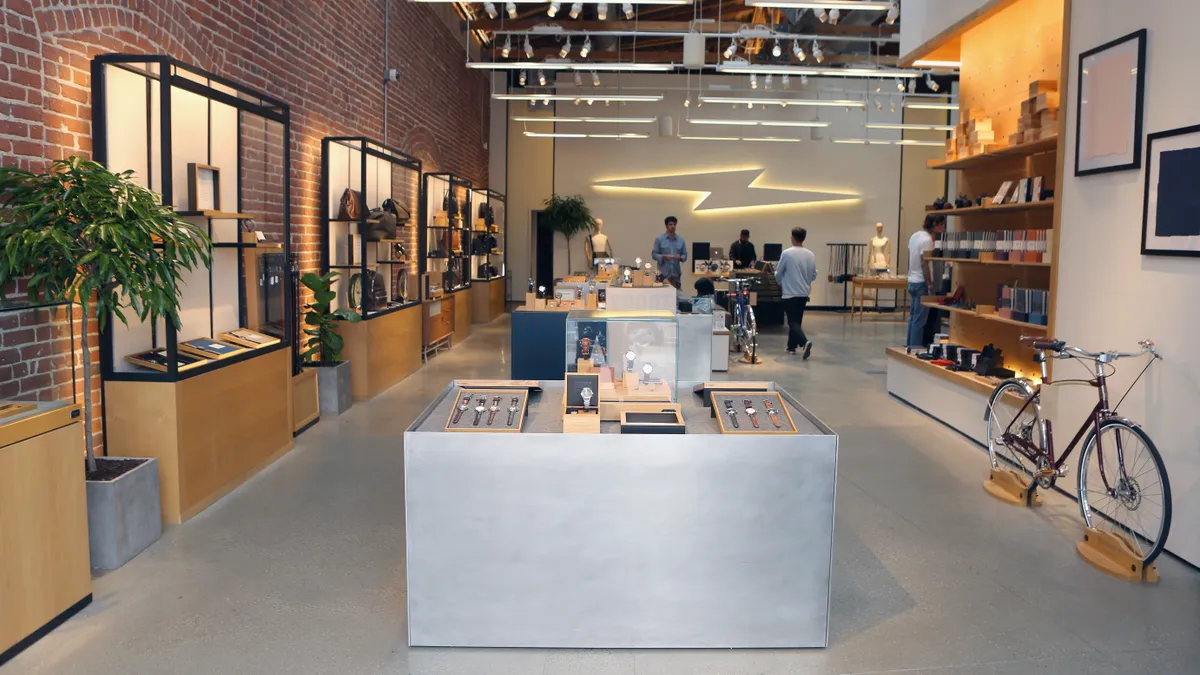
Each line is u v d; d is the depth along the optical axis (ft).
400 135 35.04
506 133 63.00
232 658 10.30
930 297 27.99
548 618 10.56
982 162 24.98
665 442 10.32
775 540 10.50
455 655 10.44
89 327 14.35
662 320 12.25
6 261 11.44
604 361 12.39
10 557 10.14
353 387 26.81
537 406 12.39
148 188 15.42
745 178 63.16
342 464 19.24
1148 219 14.25
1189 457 13.38
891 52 56.75
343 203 26.14
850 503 16.87
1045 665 10.30
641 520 10.41
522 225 63.82
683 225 63.52
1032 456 16.57
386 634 11.00
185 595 12.13
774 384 12.78
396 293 30.63
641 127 63.05
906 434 23.04
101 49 14.42
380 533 14.80
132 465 14.01
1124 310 15.05
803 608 10.60
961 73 26.96
